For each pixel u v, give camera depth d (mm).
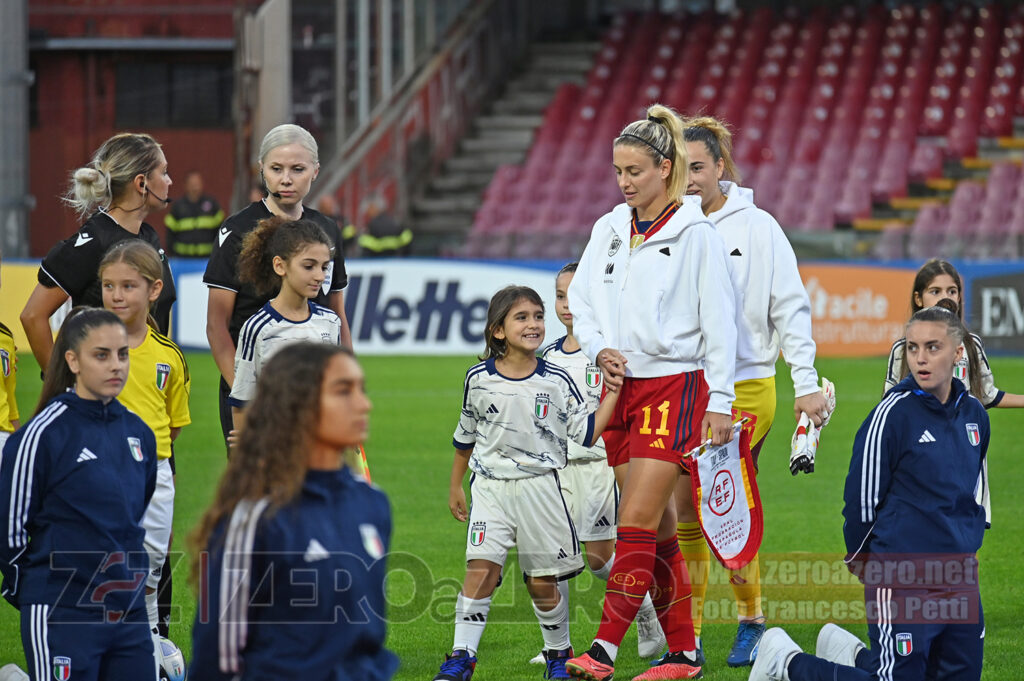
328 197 62344
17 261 57125
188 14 83250
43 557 13719
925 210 71750
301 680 10109
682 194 16906
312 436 10070
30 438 13602
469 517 18141
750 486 16922
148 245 16797
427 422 42312
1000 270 57156
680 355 16531
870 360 57844
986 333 57406
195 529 10125
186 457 36188
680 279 16594
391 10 78188
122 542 14016
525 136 83875
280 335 17000
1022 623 20344
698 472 16422
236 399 17172
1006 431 41125
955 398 15172
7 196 61312
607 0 99500
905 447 14891
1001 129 82562
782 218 74500
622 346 16750
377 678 10516
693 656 17688
